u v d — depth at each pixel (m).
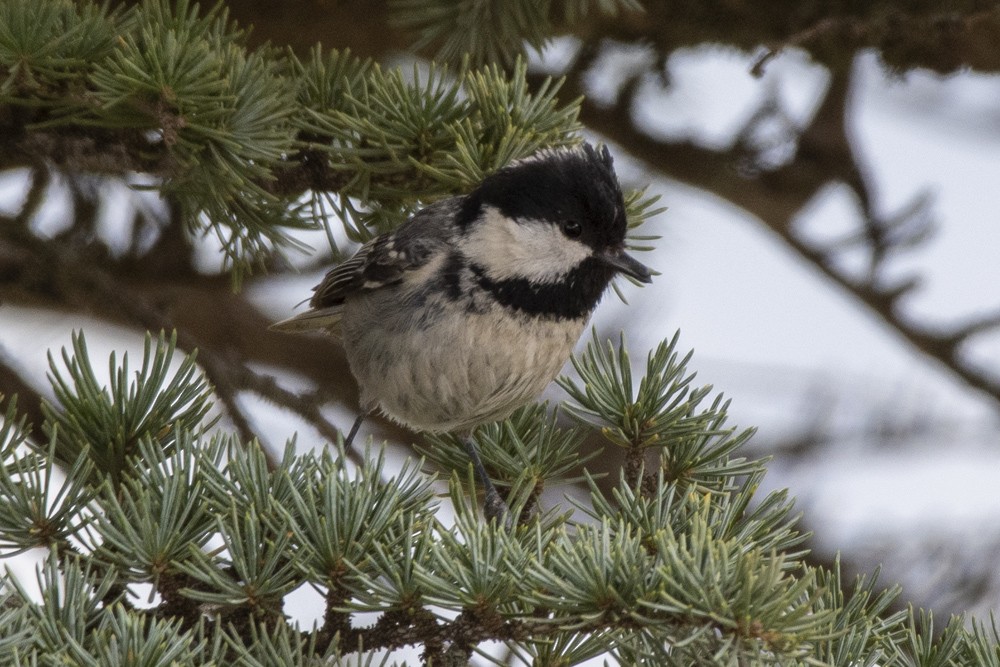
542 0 7.72
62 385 5.59
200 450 5.41
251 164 6.89
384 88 7.62
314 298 8.82
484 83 7.70
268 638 4.84
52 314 12.51
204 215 8.81
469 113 7.73
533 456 6.50
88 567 4.98
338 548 5.06
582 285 7.49
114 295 9.57
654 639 4.84
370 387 8.16
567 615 4.75
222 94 6.72
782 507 5.46
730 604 4.35
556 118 7.98
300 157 7.80
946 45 10.37
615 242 7.52
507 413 7.76
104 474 5.71
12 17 6.57
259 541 5.16
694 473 6.20
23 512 5.12
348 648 5.07
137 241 11.40
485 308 7.33
